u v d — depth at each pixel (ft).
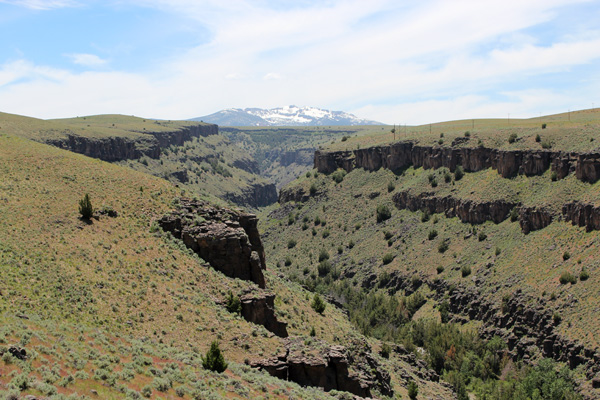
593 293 447.42
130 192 311.47
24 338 145.79
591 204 514.68
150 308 215.10
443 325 537.65
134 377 150.10
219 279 259.39
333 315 325.83
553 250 529.86
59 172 322.14
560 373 405.80
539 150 653.30
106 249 247.70
